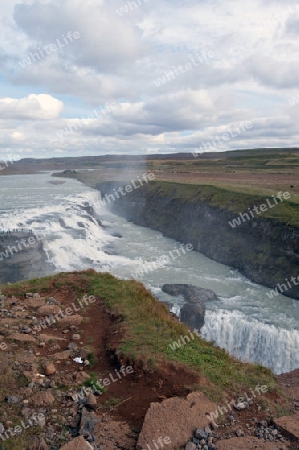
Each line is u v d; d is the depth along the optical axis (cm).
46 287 1473
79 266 3419
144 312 1236
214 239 4228
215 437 717
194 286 3031
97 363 972
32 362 936
